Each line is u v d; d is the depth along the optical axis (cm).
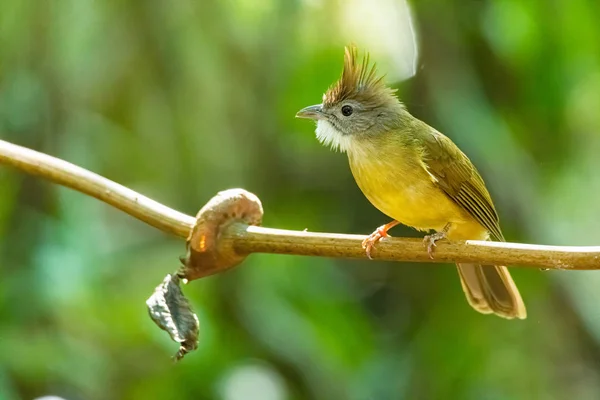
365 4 1256
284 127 1263
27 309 1005
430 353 1202
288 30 1240
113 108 1216
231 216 628
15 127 1127
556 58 1165
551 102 1189
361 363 1181
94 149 1203
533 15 1159
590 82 1259
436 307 1246
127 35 1186
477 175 892
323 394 1112
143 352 1040
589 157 1338
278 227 1275
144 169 1244
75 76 1173
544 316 1254
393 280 1299
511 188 1185
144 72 1198
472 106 1178
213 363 1031
